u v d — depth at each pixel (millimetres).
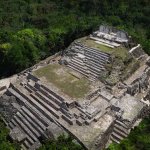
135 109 24234
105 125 22094
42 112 23547
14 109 24578
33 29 41094
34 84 26031
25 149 21719
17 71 33156
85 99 23656
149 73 29734
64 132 21453
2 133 21891
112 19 43938
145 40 36031
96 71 27047
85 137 20984
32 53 34312
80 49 29781
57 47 37969
